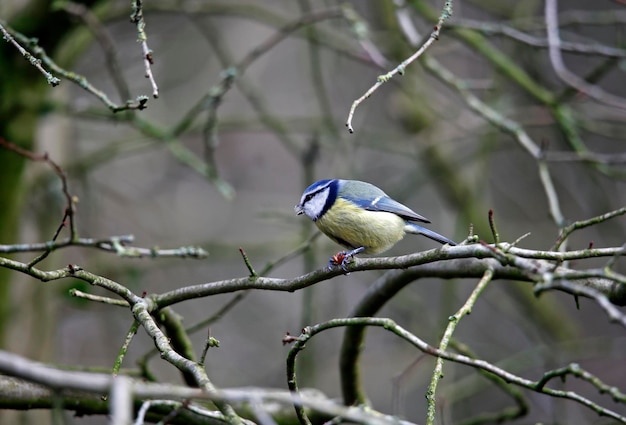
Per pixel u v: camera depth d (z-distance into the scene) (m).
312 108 16.00
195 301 15.48
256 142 17.12
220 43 13.03
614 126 12.55
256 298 15.67
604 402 13.66
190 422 6.66
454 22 10.63
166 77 15.64
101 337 14.34
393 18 13.30
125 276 12.14
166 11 11.88
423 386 14.33
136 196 16.05
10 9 9.44
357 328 7.30
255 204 16.39
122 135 14.40
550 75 15.50
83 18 9.22
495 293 13.86
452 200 13.83
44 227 11.05
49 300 10.77
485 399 14.07
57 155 11.41
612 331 15.43
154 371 13.86
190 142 16.42
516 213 15.86
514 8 13.97
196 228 15.88
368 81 15.98
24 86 9.91
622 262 14.11
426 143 13.47
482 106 10.36
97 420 12.20
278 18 12.40
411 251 15.39
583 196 15.05
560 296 15.84
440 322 12.09
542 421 13.53
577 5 16.02
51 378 3.70
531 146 10.00
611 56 9.84
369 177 16.30
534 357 11.83
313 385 11.97
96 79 15.06
